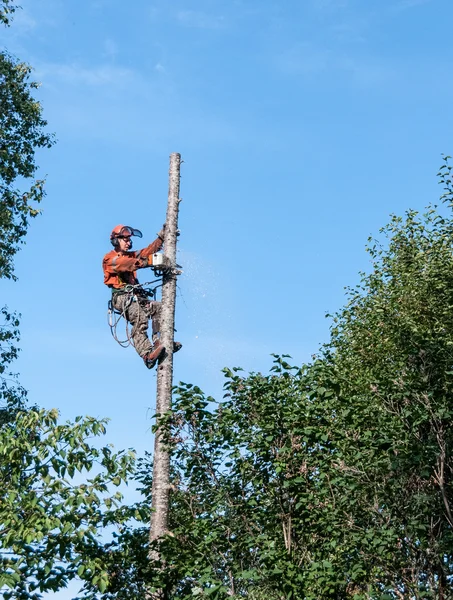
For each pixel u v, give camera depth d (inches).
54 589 421.4
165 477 511.5
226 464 510.9
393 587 486.0
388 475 511.5
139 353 542.3
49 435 441.1
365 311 855.7
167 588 492.4
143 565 488.7
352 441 516.4
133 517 450.6
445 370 569.0
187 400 512.7
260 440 505.0
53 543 425.4
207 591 461.4
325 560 469.1
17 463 437.1
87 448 441.4
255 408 522.3
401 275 832.3
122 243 561.0
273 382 526.9
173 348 539.2
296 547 500.7
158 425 514.9
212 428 518.3
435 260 801.6
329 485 502.3
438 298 773.9
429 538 518.0
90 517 441.4
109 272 554.3
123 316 552.4
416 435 546.3
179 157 561.0
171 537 488.7
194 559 486.3
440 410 527.8
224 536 497.4
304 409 512.7
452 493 534.6
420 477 518.6
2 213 871.1
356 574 469.4
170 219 546.0
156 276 547.5
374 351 759.7
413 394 554.6
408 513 508.7
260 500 511.2
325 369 536.1
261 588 475.2
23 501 426.6
